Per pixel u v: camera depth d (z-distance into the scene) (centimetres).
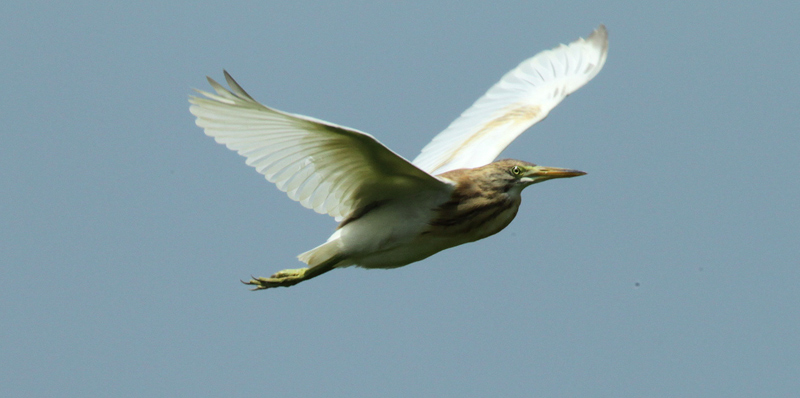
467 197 1238
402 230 1219
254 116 1060
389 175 1161
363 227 1216
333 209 1208
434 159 1504
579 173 1280
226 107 1055
